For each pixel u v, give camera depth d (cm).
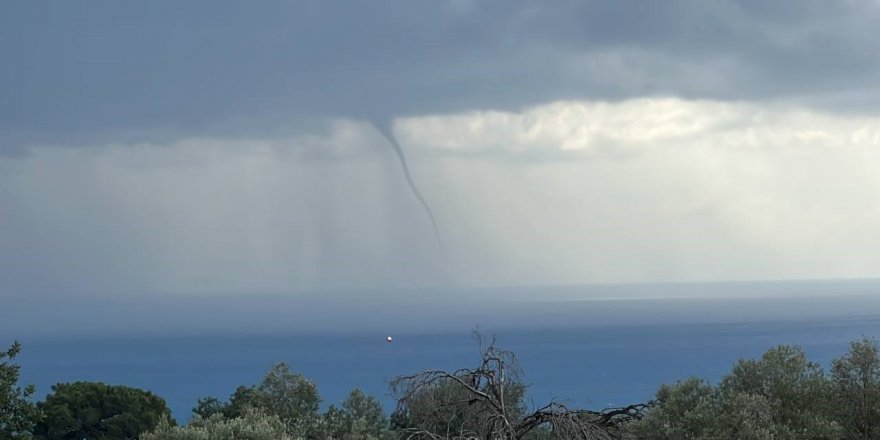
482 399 2217
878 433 2170
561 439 2145
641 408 2352
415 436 2270
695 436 2119
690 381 2278
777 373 2222
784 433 2042
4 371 2439
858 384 2231
